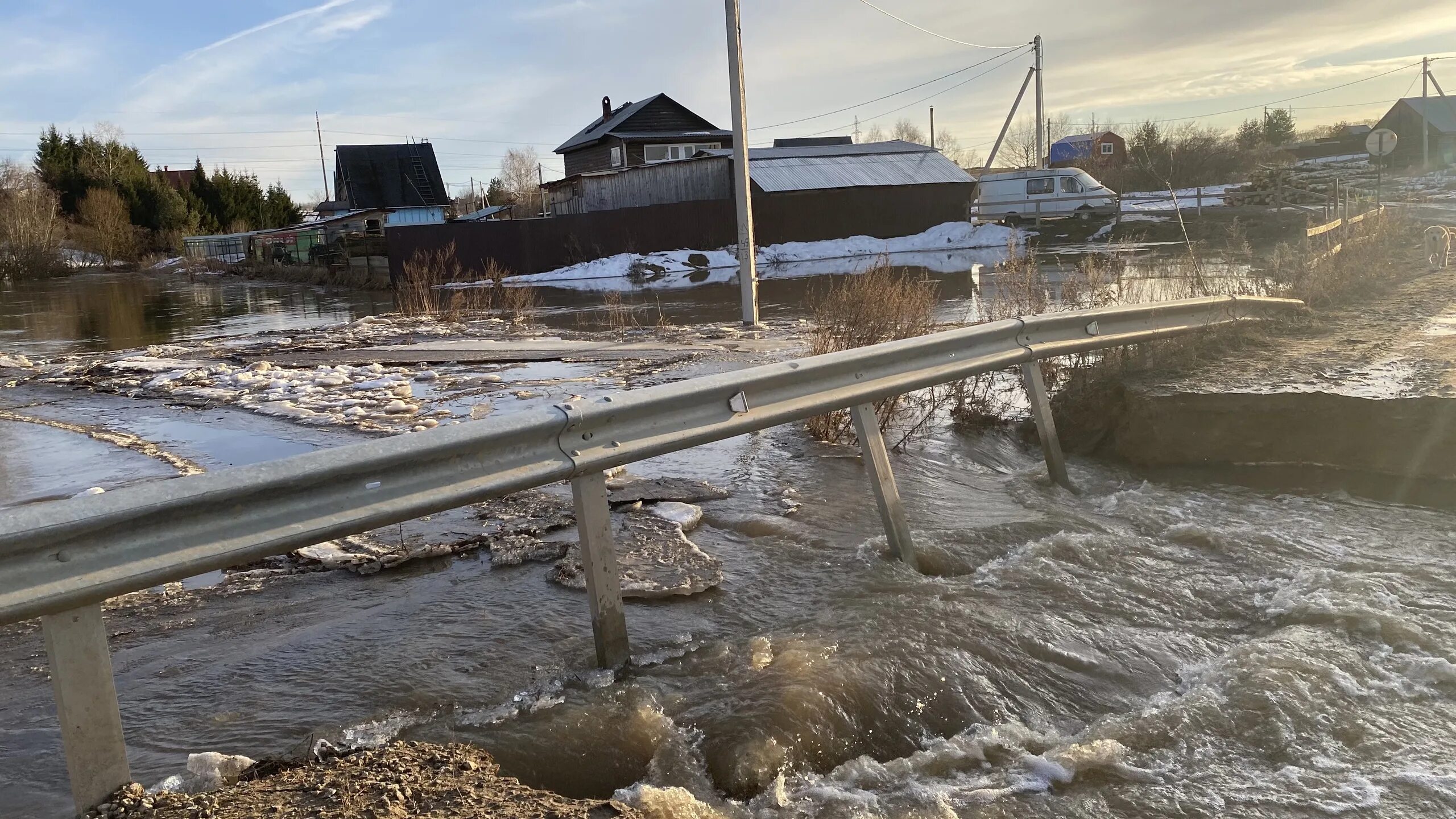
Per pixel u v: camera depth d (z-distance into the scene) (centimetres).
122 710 353
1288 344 841
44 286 5191
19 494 688
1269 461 643
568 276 3681
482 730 328
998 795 289
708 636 403
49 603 254
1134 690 358
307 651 400
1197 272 1075
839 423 771
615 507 584
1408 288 1203
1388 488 598
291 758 312
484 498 346
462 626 421
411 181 7069
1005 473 672
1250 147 7956
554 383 1093
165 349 1673
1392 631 379
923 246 4066
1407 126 8150
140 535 275
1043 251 3195
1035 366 628
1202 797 285
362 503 320
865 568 470
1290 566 462
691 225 4028
